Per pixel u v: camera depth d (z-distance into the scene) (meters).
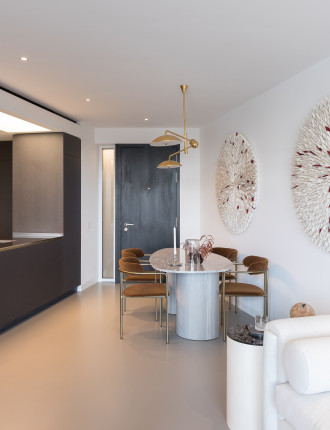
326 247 3.35
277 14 2.64
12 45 3.15
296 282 3.86
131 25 2.80
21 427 2.39
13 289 4.28
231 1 2.47
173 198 6.99
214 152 6.20
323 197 3.35
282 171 4.12
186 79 4.06
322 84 3.48
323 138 3.36
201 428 2.38
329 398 1.78
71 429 2.37
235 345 2.30
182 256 4.63
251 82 4.14
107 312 5.02
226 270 3.75
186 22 2.76
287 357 1.87
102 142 6.88
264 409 2.05
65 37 3.00
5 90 4.41
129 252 5.16
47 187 5.52
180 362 3.40
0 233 6.80
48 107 5.30
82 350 3.68
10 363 3.38
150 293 3.93
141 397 2.78
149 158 6.97
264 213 4.52
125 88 4.39
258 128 4.67
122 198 6.99
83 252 6.36
